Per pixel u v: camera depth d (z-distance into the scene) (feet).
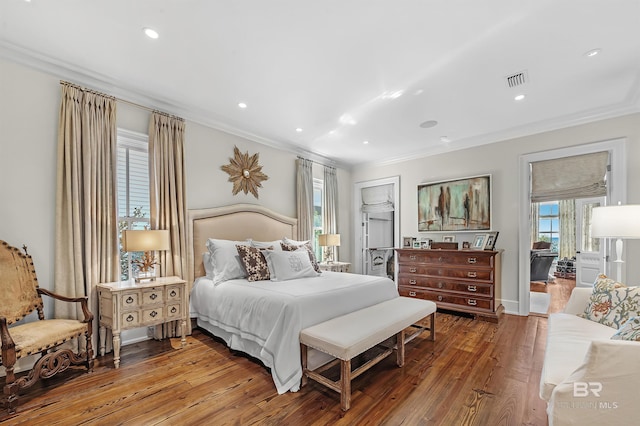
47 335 6.72
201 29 6.83
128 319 8.31
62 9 6.21
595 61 7.97
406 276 15.20
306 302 7.69
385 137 14.62
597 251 18.71
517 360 8.52
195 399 6.49
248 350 8.39
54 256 8.24
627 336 4.55
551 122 12.35
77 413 5.96
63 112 8.36
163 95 10.20
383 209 18.98
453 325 11.91
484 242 13.58
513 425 5.60
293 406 6.27
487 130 13.60
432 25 6.60
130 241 8.79
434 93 9.92
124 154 10.05
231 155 13.16
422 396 6.64
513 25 6.56
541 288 19.81
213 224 11.98
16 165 7.77
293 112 11.59
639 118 10.70
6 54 7.58
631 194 10.79
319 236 17.02
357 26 6.67
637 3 5.82
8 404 5.93
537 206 25.73
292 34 6.99
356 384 7.20
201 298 10.64
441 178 16.17
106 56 7.93
